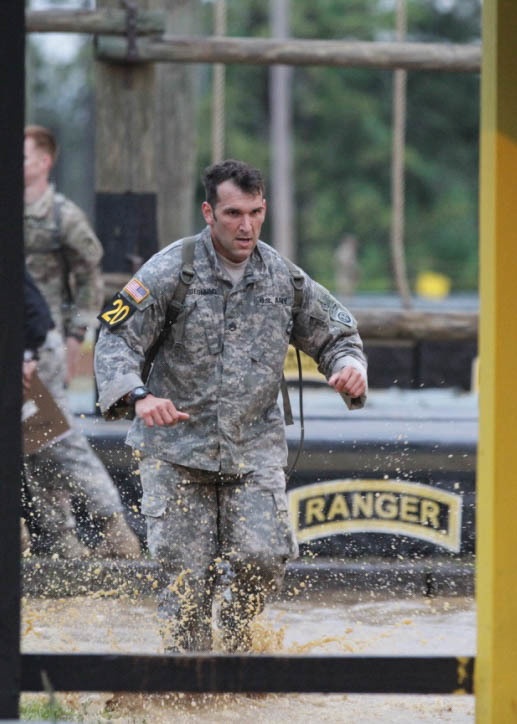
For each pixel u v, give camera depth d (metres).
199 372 12.13
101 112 19.19
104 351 11.84
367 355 24.73
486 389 9.14
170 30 22.41
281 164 84.56
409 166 97.06
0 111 8.61
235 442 12.22
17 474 8.80
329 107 98.31
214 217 11.95
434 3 102.88
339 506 16.86
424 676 9.20
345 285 74.56
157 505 12.31
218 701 12.11
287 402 12.63
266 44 19.53
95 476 16.61
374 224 96.06
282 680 9.14
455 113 100.06
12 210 8.68
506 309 8.97
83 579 15.79
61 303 18.17
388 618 15.35
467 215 97.56
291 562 16.58
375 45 19.88
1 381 8.75
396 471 16.94
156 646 13.52
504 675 9.09
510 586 9.08
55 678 9.05
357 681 9.16
